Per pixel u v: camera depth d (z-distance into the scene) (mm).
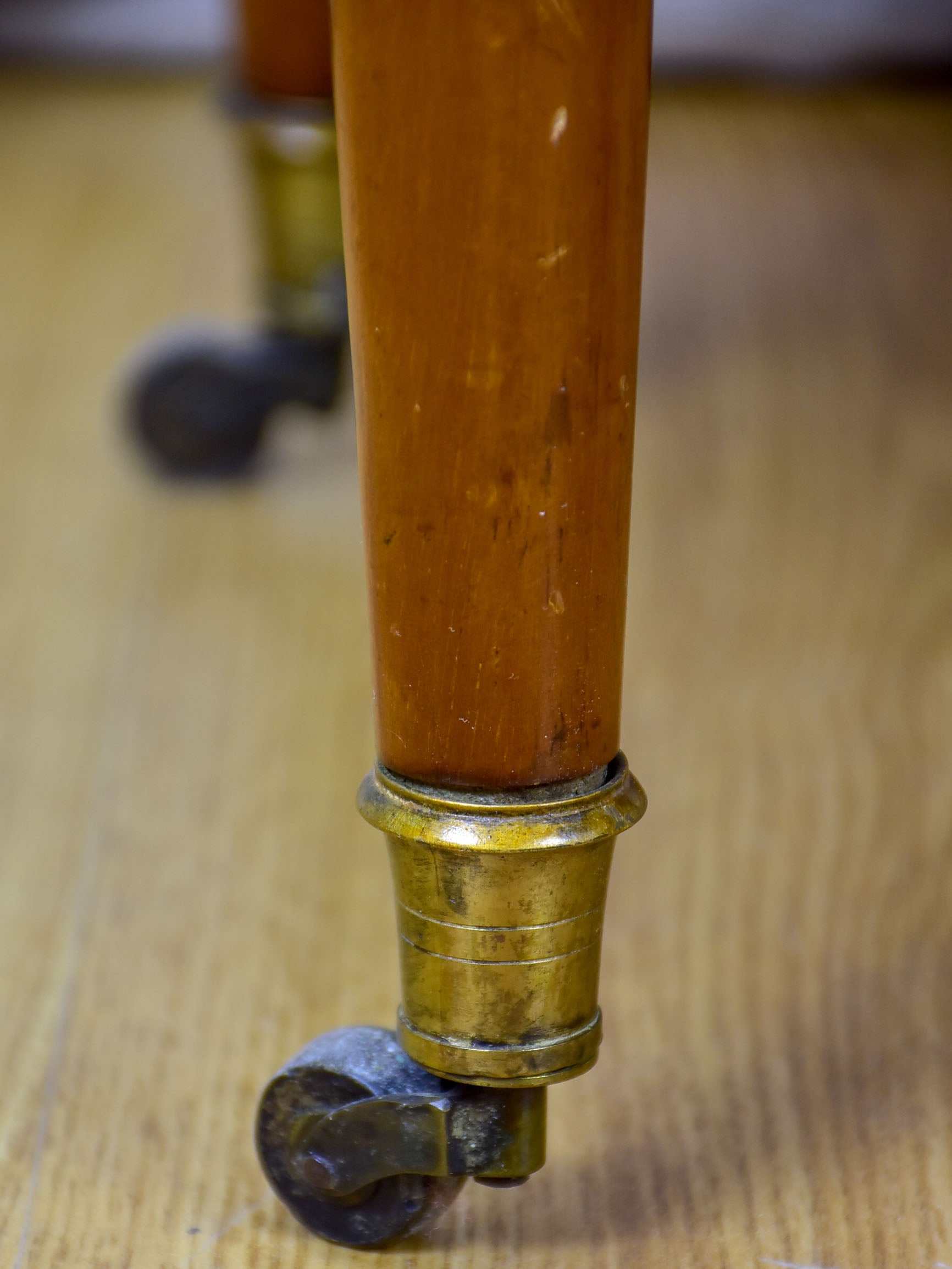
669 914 501
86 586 751
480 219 318
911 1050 448
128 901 514
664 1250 393
